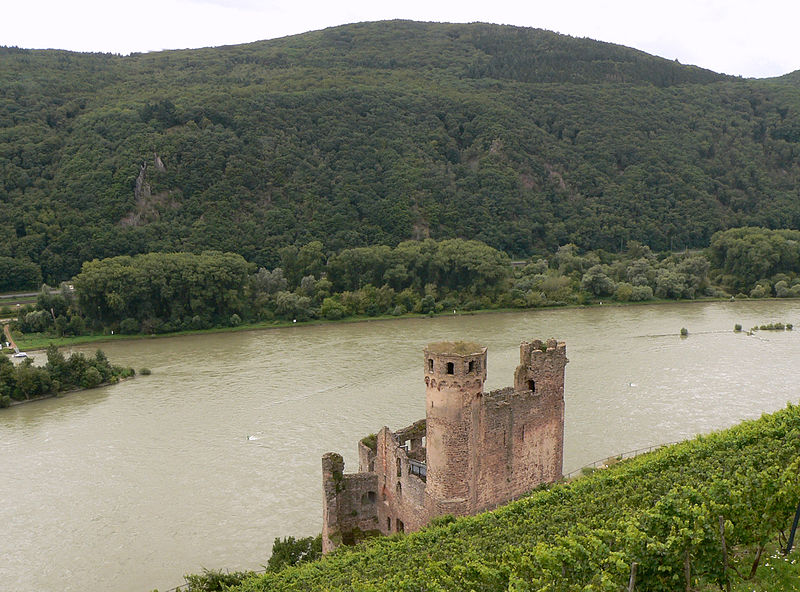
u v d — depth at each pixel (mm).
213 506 103562
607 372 164875
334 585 62312
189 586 77938
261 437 129375
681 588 55812
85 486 111312
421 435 91875
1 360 162125
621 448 118500
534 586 53875
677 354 182000
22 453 125438
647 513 59938
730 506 58281
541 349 85562
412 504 80250
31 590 84312
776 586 53688
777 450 76125
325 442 126125
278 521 99062
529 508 73375
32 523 99938
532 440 83812
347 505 87312
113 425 138625
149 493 108312
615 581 52844
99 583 85625
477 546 63438
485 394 78750
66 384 163625
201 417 141375
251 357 190125
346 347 199625
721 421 131000
